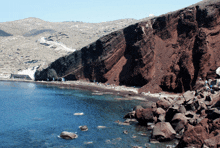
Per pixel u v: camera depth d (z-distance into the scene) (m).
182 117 37.50
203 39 77.00
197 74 74.06
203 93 45.62
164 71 88.88
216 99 40.00
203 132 28.00
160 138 34.12
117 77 112.69
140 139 35.62
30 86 131.25
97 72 123.75
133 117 49.19
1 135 37.88
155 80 89.44
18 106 65.12
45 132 39.62
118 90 100.06
